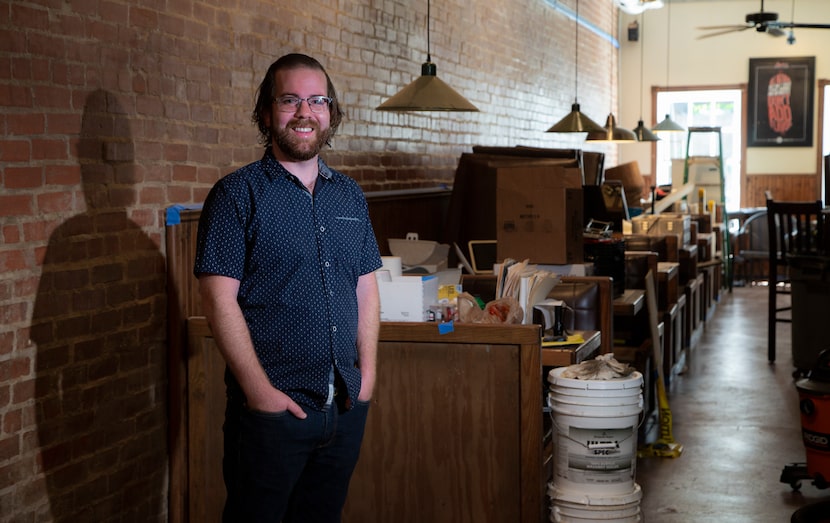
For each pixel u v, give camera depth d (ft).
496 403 12.08
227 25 14.83
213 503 13.23
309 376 8.60
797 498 15.52
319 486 9.13
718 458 17.80
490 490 12.19
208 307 8.41
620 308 18.38
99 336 11.91
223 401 13.12
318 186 8.88
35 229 10.84
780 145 49.85
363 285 9.43
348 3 19.53
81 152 11.53
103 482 12.10
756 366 26.48
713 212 42.39
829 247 22.82
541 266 17.90
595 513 12.73
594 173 29.99
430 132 24.73
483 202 22.68
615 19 50.57
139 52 12.59
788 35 49.39
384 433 12.46
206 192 14.26
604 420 12.70
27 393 10.82
